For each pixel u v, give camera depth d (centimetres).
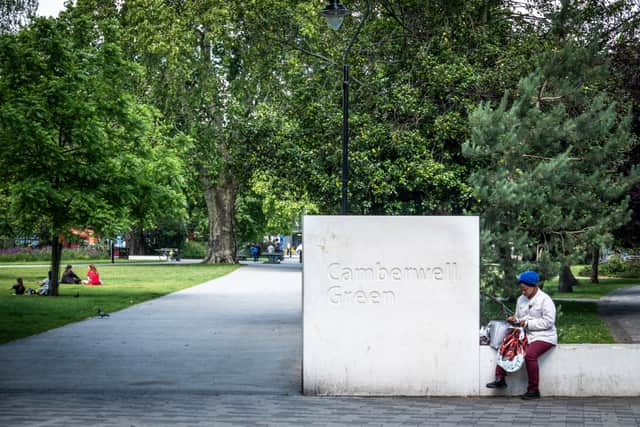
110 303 2669
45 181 2852
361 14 2689
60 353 1509
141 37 4706
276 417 938
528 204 1409
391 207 2300
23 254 6956
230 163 2548
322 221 1109
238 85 4703
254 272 4941
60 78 2938
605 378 1100
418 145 2275
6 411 961
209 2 4575
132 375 1260
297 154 2386
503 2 2686
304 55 2761
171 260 7494
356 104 2433
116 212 3050
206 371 1302
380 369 1105
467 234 1109
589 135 1473
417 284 1108
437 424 901
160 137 3416
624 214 1588
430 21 2531
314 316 1105
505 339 1089
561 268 1481
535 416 954
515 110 1434
